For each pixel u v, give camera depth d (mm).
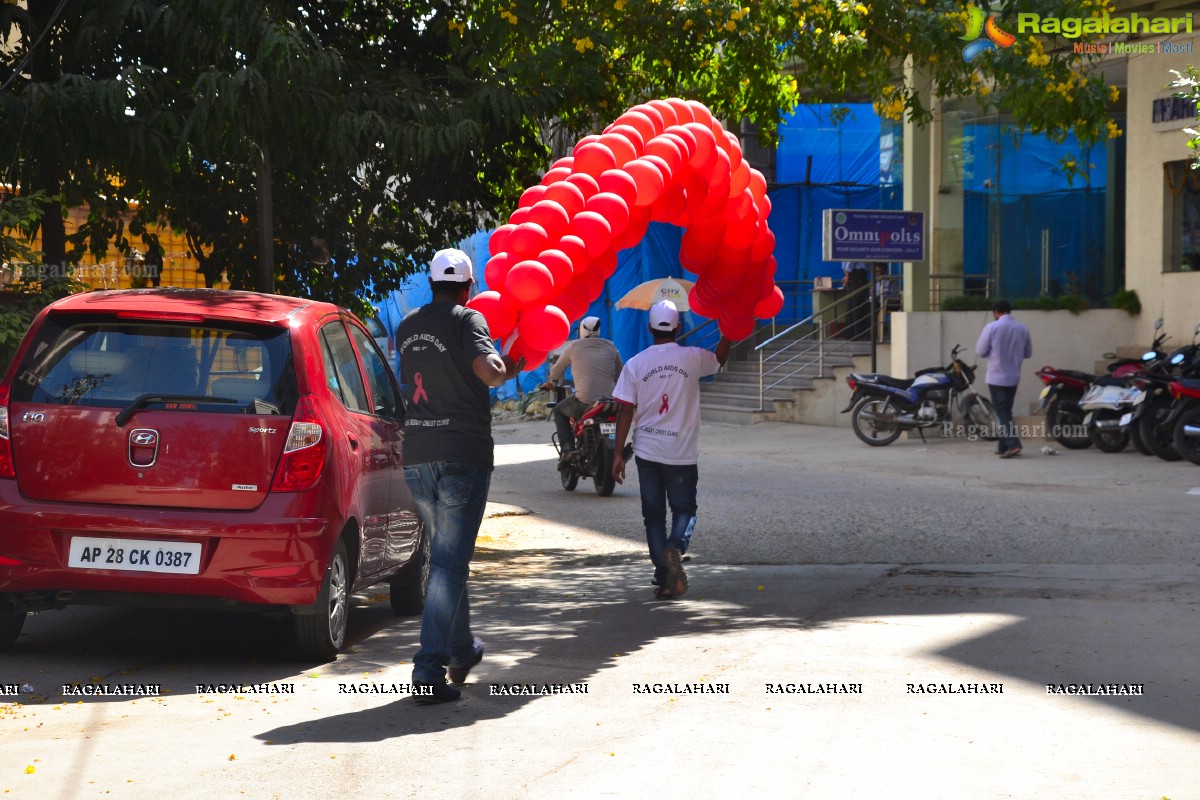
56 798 4930
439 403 6543
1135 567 10531
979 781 5125
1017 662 7203
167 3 10609
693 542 12242
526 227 7336
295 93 10469
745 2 12969
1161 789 5023
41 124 10305
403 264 13969
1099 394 19188
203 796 4961
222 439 7043
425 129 10930
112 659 7492
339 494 7285
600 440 16109
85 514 6926
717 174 8750
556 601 9406
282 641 8078
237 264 13289
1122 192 25969
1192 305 22344
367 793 4996
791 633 8102
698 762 5402
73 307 7391
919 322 23531
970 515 13703
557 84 12062
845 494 15742
